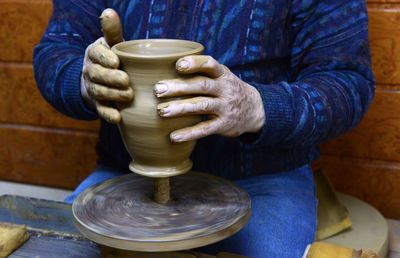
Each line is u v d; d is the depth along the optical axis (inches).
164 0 52.0
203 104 35.3
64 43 57.6
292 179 56.8
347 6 53.2
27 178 102.1
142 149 36.9
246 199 39.6
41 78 53.2
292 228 48.8
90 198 40.4
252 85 43.7
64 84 49.5
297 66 56.9
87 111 50.3
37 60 56.3
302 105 45.3
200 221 36.2
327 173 83.5
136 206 39.2
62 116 94.3
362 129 79.4
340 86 50.6
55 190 100.3
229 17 50.9
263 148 53.4
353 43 53.4
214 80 35.8
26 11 88.8
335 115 47.9
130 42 38.7
